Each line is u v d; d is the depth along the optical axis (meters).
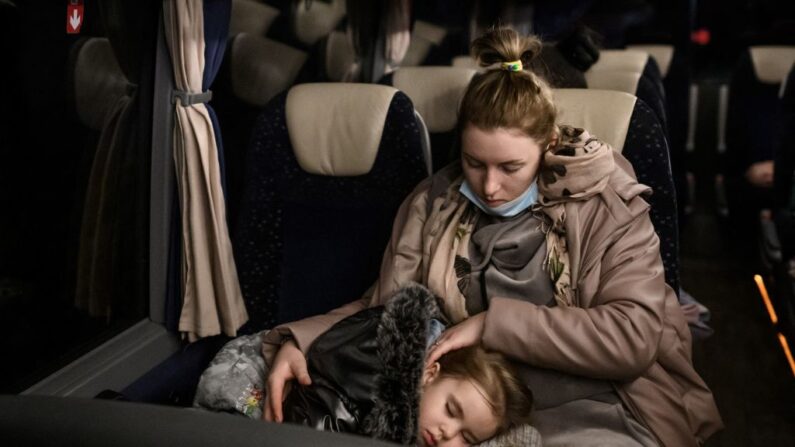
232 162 2.31
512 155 1.30
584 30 2.43
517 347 1.32
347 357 1.31
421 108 2.07
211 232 1.77
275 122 1.72
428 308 1.29
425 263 1.49
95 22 1.58
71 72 1.52
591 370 1.32
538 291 1.40
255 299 1.79
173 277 1.81
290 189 1.74
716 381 2.33
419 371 1.24
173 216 1.80
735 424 2.10
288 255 1.76
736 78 3.24
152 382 1.63
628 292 1.33
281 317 1.78
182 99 1.71
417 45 3.69
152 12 1.70
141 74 1.74
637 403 1.36
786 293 2.17
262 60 2.44
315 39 2.85
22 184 1.41
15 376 1.45
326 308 1.76
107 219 1.70
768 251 2.77
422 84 2.08
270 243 1.76
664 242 1.51
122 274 1.79
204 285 1.77
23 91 1.39
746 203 3.27
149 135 1.78
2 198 1.37
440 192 1.54
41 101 1.44
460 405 1.22
